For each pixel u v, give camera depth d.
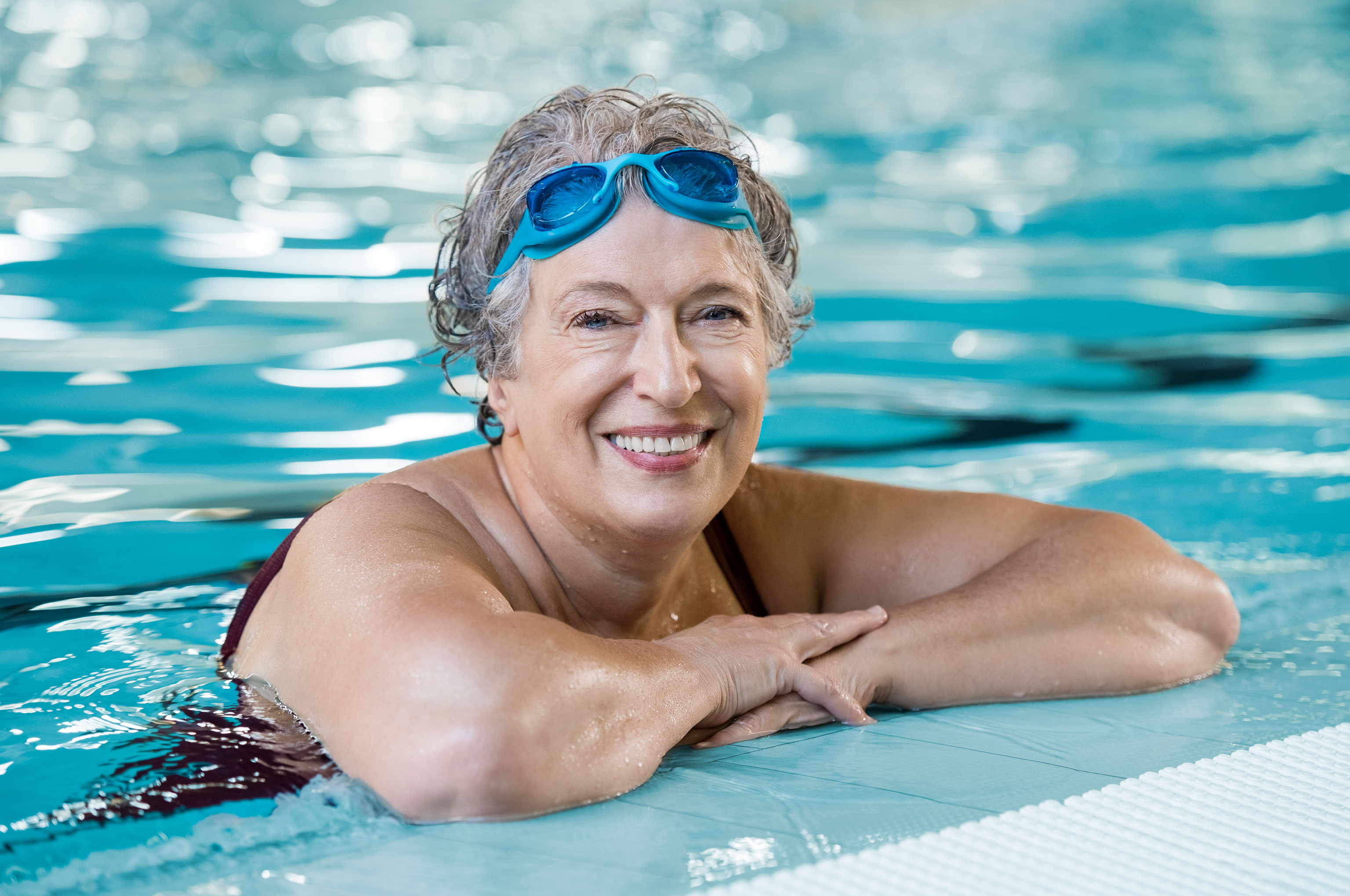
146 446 3.92
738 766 1.94
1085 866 1.58
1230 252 6.98
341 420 4.22
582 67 11.30
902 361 5.30
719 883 1.54
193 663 2.40
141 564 3.07
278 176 7.73
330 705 1.87
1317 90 10.55
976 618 2.26
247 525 3.34
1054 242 7.19
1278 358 5.32
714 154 1.98
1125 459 4.15
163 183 7.41
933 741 2.05
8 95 9.28
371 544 2.00
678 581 2.37
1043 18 13.55
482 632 1.78
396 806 1.73
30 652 2.48
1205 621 2.42
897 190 8.25
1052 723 2.14
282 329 5.18
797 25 13.65
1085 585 2.33
